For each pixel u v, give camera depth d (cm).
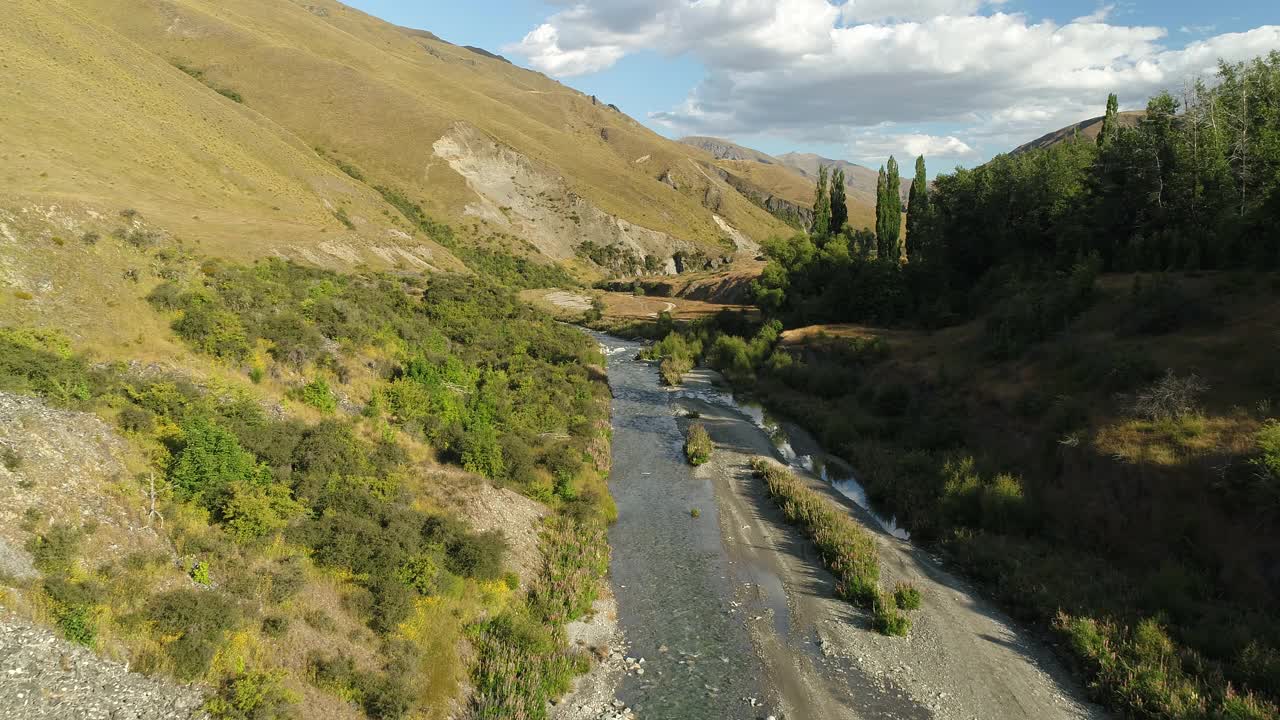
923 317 6241
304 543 2041
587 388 5300
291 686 1565
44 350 2225
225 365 2823
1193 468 2462
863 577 2533
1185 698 1762
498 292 7400
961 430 3831
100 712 1270
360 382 3372
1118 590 2286
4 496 1520
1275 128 4441
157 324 2850
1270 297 3459
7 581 1375
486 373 4578
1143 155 5009
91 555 1561
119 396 2217
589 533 2839
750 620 2331
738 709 1881
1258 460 2250
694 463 3950
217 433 2098
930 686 1977
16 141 5469
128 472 1888
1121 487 2641
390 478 2547
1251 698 1709
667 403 5516
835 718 1848
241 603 1691
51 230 2934
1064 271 5219
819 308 7312
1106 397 3225
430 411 3409
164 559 1689
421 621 1945
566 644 2108
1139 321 3691
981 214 6278
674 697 1925
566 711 1838
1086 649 2020
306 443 2431
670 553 2831
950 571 2659
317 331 3419
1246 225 4150
